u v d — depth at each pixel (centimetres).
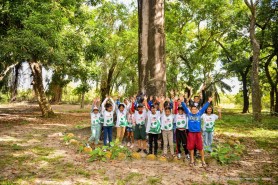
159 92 1070
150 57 1086
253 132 1339
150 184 557
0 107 2872
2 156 725
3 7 1198
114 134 1006
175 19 2605
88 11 1599
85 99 4328
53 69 2033
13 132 1138
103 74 2486
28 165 656
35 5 1223
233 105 5106
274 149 929
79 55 1566
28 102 3703
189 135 700
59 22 1215
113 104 884
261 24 2459
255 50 1756
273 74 3238
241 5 2506
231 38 2633
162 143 872
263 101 4044
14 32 1124
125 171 633
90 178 581
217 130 1398
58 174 599
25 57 1070
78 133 1065
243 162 745
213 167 688
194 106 705
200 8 2552
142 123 809
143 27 1107
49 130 1235
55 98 3975
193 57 2766
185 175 616
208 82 2953
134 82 3091
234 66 2678
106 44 1598
